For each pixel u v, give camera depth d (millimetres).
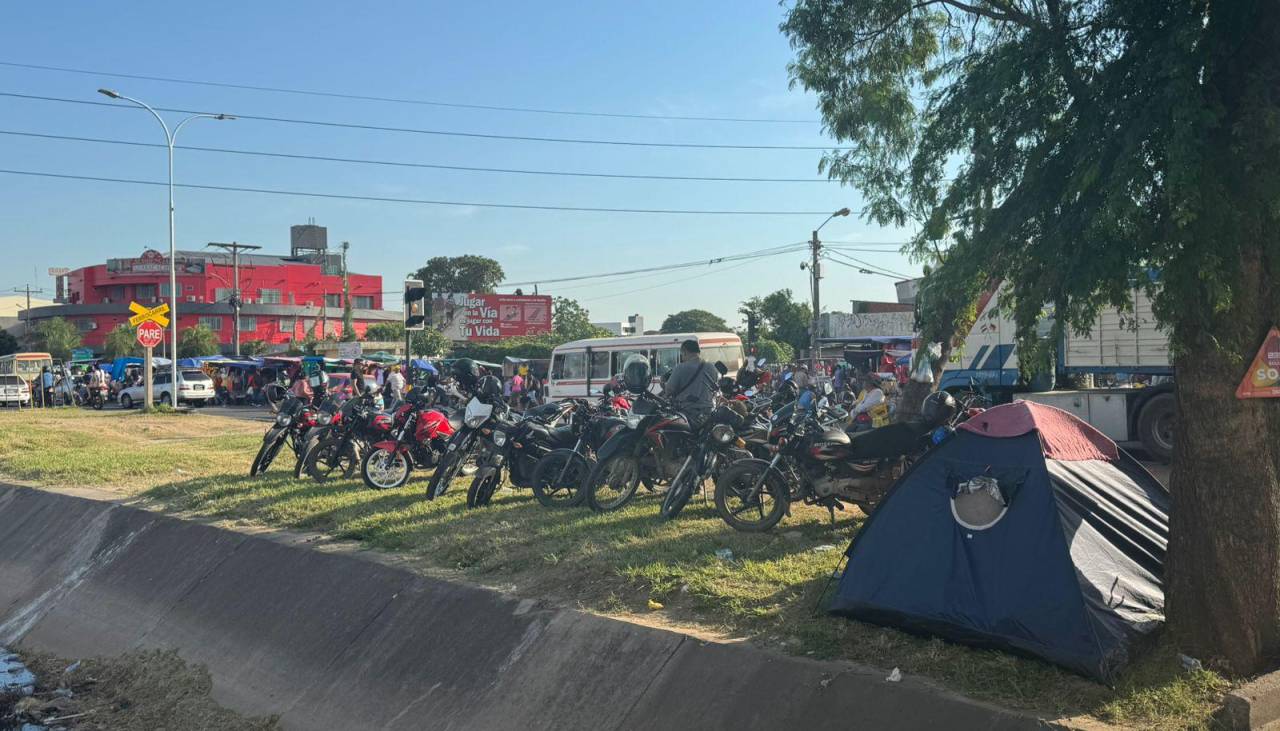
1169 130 4113
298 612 7395
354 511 9234
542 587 6523
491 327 63281
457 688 5902
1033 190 4648
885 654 4855
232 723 6586
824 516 8227
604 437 9547
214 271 68062
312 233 80375
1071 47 4738
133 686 7426
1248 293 4387
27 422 21938
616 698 5219
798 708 4574
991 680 4461
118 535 10055
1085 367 14383
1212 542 4520
